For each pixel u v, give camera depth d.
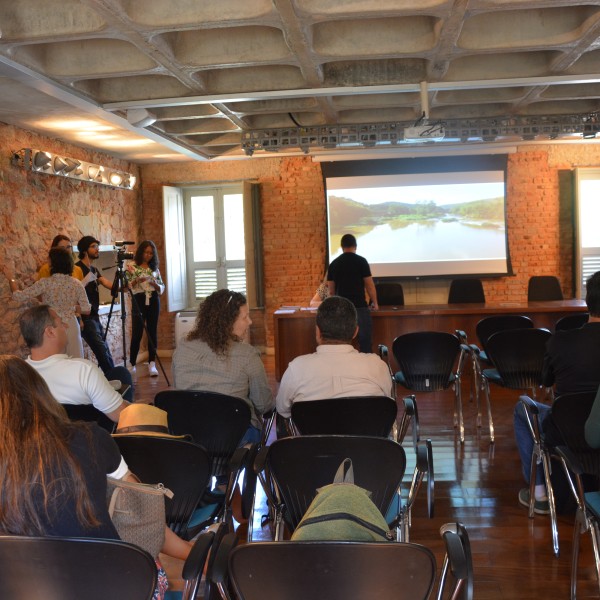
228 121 7.63
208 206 10.42
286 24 4.17
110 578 1.49
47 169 7.16
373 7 3.98
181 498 2.46
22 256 6.87
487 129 7.57
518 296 9.82
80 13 4.12
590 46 4.85
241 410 3.08
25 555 1.48
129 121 6.34
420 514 3.77
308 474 2.43
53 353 3.22
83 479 1.61
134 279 8.04
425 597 1.48
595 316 3.34
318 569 1.47
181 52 4.93
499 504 3.88
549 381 3.58
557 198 9.70
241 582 1.53
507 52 5.31
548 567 3.10
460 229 9.71
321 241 9.95
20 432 1.58
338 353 3.23
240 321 3.44
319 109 6.91
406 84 5.77
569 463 2.68
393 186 9.76
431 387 5.16
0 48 4.42
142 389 7.47
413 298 9.98
